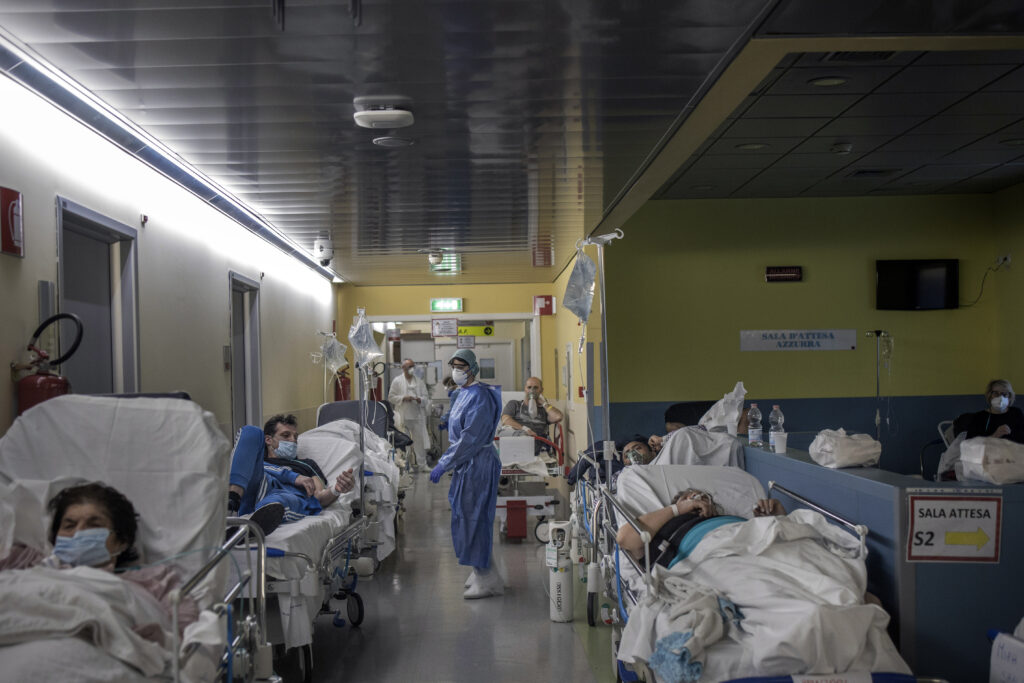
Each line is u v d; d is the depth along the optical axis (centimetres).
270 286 891
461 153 525
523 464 776
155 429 300
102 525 266
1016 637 289
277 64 370
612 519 469
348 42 347
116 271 520
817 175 729
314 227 779
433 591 585
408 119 432
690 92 420
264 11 315
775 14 337
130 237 517
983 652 312
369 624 509
